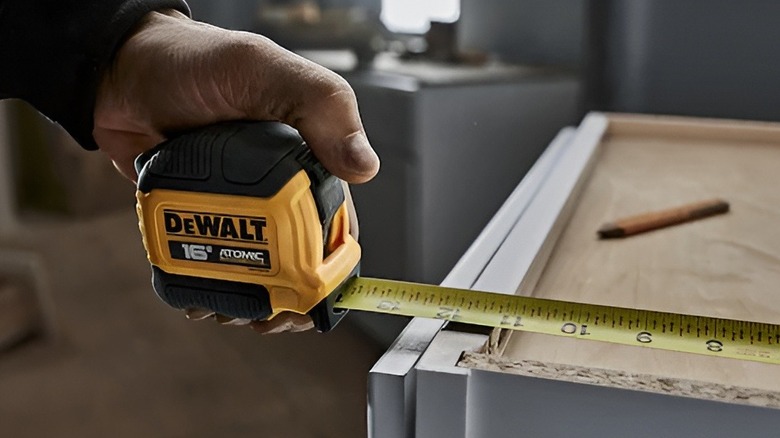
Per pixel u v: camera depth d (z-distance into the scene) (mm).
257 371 2076
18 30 727
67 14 724
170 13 777
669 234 878
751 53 1638
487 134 1849
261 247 594
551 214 836
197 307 656
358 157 615
